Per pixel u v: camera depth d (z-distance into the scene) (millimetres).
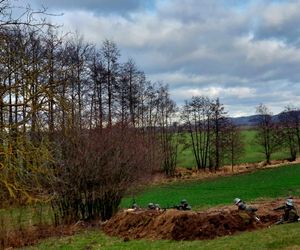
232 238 18453
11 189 10734
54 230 24906
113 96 57312
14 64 11516
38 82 11719
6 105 11109
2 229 23047
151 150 39125
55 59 13133
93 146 28828
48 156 11281
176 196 48562
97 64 55125
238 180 63250
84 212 29125
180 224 20266
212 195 46875
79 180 28250
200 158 88500
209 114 83938
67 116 12445
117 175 29641
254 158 96812
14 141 10922
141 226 22297
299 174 61188
